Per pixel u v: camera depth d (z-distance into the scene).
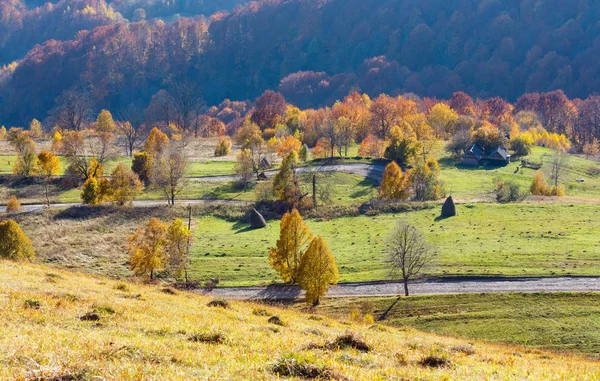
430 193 121.88
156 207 115.00
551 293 63.84
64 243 92.94
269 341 22.78
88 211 110.25
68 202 120.69
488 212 104.19
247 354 18.97
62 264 82.88
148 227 77.44
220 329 24.67
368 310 63.66
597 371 22.03
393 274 74.19
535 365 23.72
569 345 51.97
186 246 82.81
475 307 62.47
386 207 112.75
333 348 21.25
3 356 15.60
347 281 74.81
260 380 15.36
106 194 116.44
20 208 110.94
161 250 78.25
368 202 117.38
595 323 56.00
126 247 92.88
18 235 67.44
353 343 22.19
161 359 16.94
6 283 31.06
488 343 43.69
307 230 76.00
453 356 23.28
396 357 20.78
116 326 22.92
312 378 15.98
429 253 72.69
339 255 85.00
